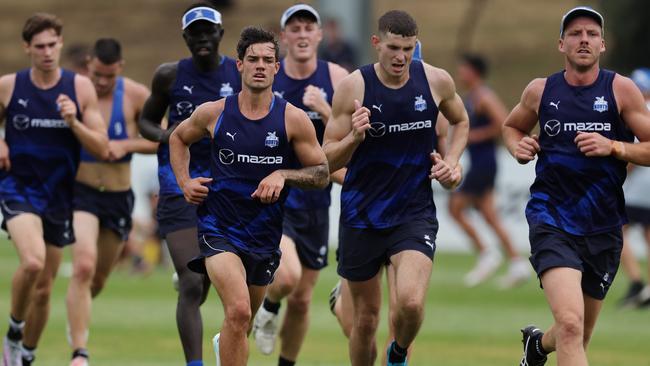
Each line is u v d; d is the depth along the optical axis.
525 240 77.88
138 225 69.81
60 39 35.72
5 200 35.56
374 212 30.14
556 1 147.88
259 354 42.12
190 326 31.81
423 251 29.55
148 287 60.88
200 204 29.30
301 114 28.77
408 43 29.23
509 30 140.50
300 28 36.44
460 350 42.50
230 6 134.50
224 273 28.19
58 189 36.03
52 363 38.28
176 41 136.25
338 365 38.88
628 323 50.66
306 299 36.91
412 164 30.20
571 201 28.91
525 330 31.80
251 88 28.41
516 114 30.16
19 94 35.50
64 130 35.78
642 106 28.80
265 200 28.02
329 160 29.45
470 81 64.50
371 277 30.56
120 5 143.62
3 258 73.94
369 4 86.56
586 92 28.92
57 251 36.28
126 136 40.25
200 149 33.56
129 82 40.56
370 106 29.84
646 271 70.44
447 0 148.12
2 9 143.50
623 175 29.12
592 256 28.98
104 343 42.59
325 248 37.28
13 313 35.31
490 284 64.06
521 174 77.62
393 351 30.22
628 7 101.50
